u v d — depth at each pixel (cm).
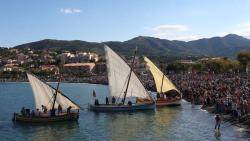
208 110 8581
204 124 6762
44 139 5659
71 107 7144
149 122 7156
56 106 7200
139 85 8925
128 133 6088
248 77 15050
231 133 5856
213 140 5425
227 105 7706
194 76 19075
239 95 8269
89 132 6184
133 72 8856
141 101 9019
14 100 12550
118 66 8831
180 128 6450
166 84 10119
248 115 6494
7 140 5581
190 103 10262
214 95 9312
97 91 17875
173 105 9656
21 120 6950
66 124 6875
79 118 7656
